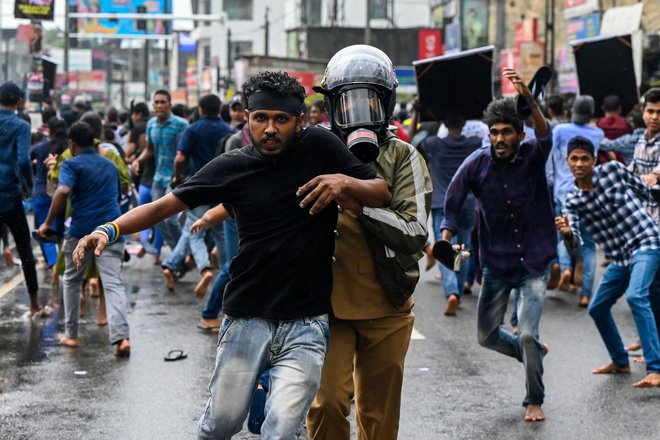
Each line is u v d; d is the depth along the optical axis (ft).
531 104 31.94
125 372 38.99
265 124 21.44
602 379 38.63
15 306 52.70
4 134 48.44
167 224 61.41
